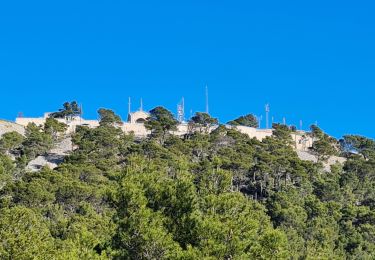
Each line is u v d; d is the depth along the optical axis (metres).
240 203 87.44
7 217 87.69
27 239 80.44
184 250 75.50
